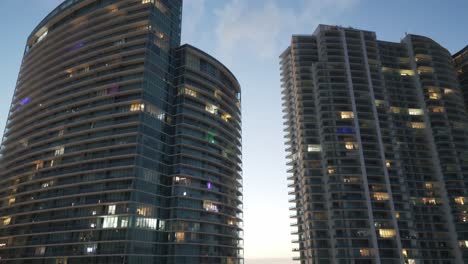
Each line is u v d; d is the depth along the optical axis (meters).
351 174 125.31
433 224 122.56
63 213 99.25
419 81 150.00
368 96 142.38
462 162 134.38
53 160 108.69
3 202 116.00
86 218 95.06
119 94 106.88
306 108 142.38
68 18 135.62
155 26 118.12
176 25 128.75
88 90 111.62
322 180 128.00
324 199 124.94
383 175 126.19
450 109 145.25
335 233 116.62
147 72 109.19
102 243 90.19
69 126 110.62
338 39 156.50
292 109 151.50
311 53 157.38
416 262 113.50
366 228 117.25
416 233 118.00
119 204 93.31
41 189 105.25
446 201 126.00
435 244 119.44
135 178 95.12
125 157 98.81
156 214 98.75
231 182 126.19
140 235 91.94
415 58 155.75
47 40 137.50
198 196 108.88
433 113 143.00
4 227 109.00
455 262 117.06
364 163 127.56
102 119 106.56
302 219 129.25
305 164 131.12
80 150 104.81
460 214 122.94
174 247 97.75
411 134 139.38
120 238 88.94
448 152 135.50
